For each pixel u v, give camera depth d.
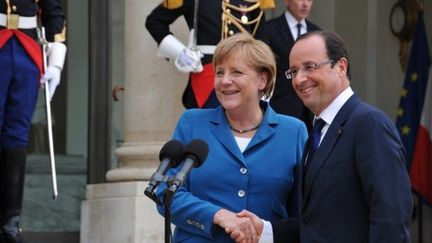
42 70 15.39
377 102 25.28
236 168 11.80
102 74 21.55
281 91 18.77
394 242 10.45
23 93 15.18
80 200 21.64
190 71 16.66
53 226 21.42
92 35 21.56
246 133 12.02
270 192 11.80
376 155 10.70
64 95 21.88
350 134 10.91
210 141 11.92
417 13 25.08
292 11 19.25
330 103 11.20
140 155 18.56
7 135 15.08
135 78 18.77
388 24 25.34
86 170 21.75
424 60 24.78
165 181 10.58
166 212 10.48
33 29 15.38
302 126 12.11
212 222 11.47
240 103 11.82
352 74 25.12
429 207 24.80
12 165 15.05
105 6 21.64
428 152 24.39
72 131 21.84
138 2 18.75
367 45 25.30
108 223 18.31
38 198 21.39
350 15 25.22
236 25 16.81
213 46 16.73
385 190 10.58
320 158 11.00
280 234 11.55
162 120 18.67
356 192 10.84
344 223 10.83
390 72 25.34
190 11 16.84
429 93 24.61
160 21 16.89
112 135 21.56
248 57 11.80
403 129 24.58
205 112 12.16
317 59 11.12
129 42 18.86
